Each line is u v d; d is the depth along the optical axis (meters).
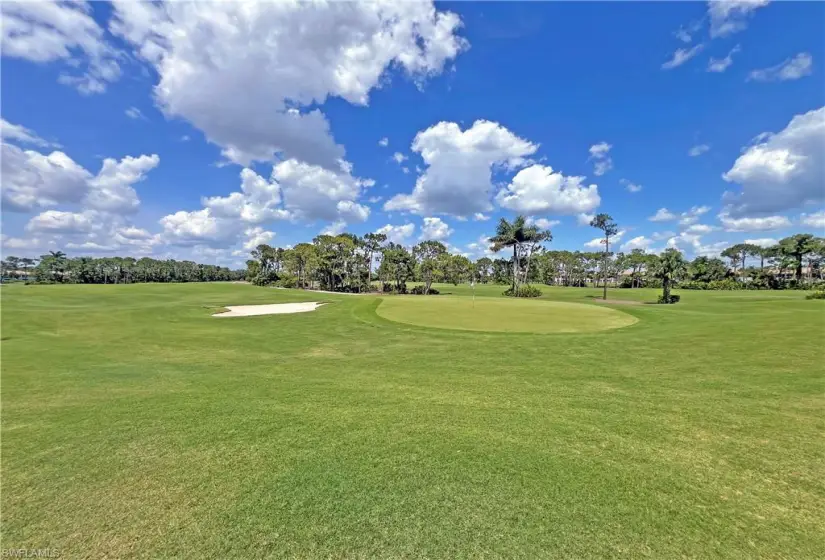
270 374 9.23
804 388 7.13
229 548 3.20
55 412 6.47
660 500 3.78
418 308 25.75
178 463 4.64
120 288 50.38
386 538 3.29
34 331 16.69
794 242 76.69
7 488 4.12
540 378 8.56
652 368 9.22
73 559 3.11
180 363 10.62
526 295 57.81
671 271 44.59
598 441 5.12
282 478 4.25
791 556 3.04
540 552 3.10
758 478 4.17
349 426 5.73
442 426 5.70
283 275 92.94
